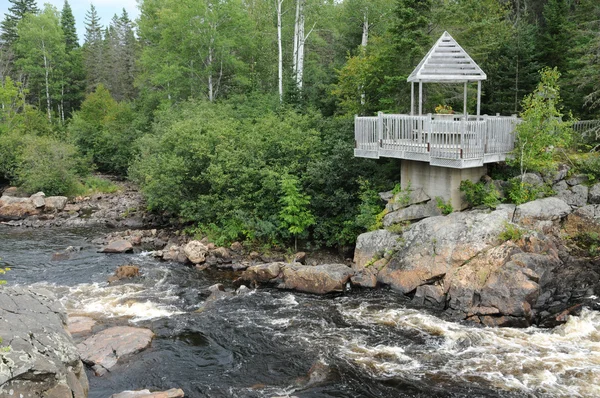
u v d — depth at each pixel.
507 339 13.79
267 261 22.44
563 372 11.92
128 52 76.81
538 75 26.11
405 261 17.58
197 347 14.16
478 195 18.94
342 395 11.42
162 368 12.92
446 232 17.23
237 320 16.08
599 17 28.19
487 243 16.41
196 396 11.52
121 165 50.19
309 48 48.78
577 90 25.20
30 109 55.97
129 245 25.59
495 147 18.88
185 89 45.09
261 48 46.25
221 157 25.67
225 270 22.05
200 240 25.41
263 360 13.34
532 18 36.62
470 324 14.88
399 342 14.03
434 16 23.81
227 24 43.66
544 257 15.62
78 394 8.65
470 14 28.41
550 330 14.27
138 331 14.72
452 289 15.92
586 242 17.47
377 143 20.42
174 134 28.84
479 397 11.08
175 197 27.70
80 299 18.28
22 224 32.56
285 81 40.28
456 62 20.11
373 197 22.08
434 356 13.09
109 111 56.34
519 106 26.70
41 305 10.05
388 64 25.00
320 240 23.67
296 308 16.95
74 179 41.84
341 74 29.88
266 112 33.56
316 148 25.80
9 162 43.44
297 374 12.54
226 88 45.03
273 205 24.73
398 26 23.53
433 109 26.16
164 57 45.34
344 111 29.62
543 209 17.69
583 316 14.60
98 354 13.32
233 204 25.03
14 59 70.69
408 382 11.86
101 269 22.31
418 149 18.77
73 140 49.75
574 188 18.97
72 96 69.25
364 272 18.44
